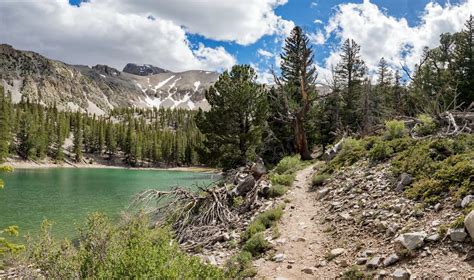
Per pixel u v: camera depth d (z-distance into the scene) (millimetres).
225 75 33688
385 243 8836
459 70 42719
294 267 9492
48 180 59219
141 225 8906
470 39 42469
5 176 64438
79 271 7172
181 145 140500
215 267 7117
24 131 108312
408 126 18672
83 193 41312
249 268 9961
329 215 12359
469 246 7098
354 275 8016
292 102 36094
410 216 9398
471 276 6375
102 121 164500
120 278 6047
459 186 9445
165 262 6340
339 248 9656
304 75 32250
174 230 16562
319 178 16688
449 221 8242
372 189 12562
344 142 20297
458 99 39844
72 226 22594
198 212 18297
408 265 7484
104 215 8398
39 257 7324
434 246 7629
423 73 42500
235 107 32781
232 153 33531
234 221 15664
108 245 7641
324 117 45719
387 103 51281
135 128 179875
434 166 11156
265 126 34781
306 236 11328
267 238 11938
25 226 22938
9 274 8492
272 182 18719
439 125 16094
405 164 12469
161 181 61125
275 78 32500
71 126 157250
